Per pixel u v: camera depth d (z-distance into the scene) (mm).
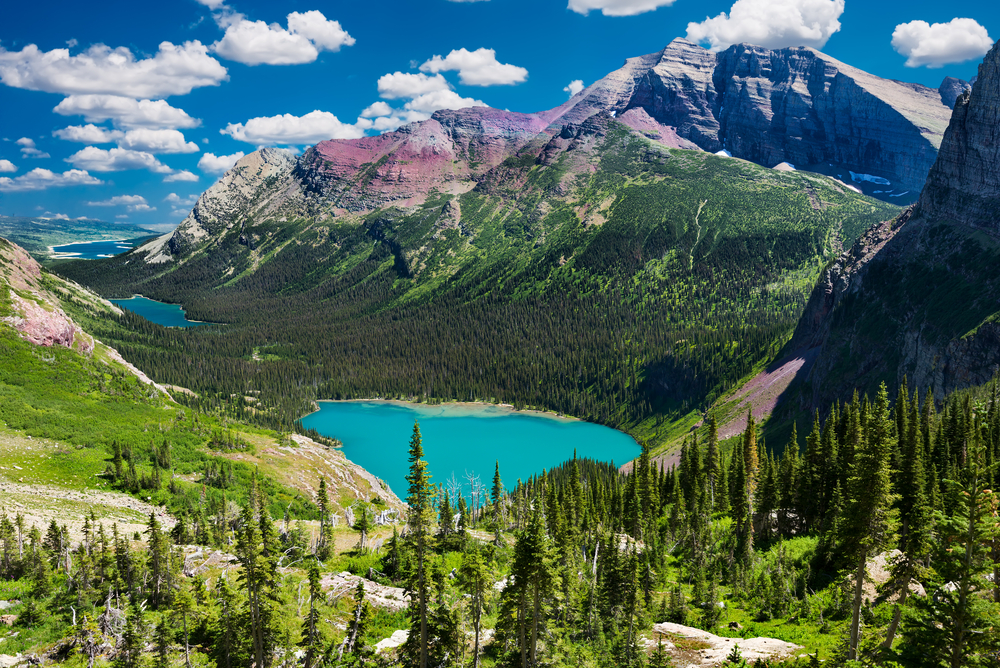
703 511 102500
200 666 50062
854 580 46281
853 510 42906
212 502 111062
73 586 59250
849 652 42500
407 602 66188
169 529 92250
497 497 110500
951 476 80500
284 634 52000
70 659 48750
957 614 35844
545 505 99188
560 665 52094
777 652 52125
